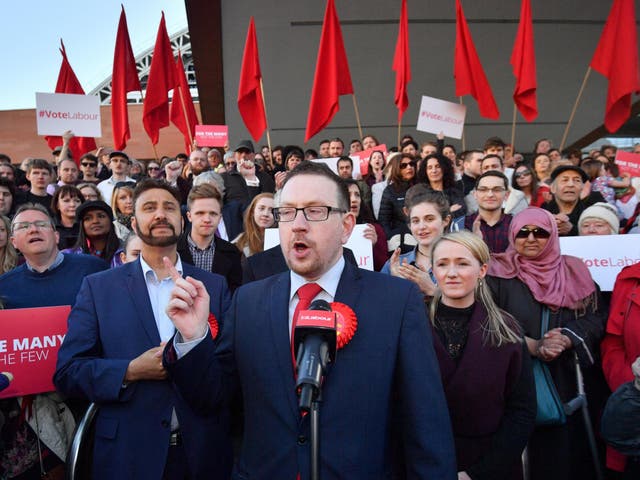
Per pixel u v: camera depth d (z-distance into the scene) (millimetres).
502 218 3811
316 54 11633
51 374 2439
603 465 2701
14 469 2357
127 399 2092
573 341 2463
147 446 2059
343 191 1608
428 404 1475
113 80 7660
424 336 1556
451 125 6863
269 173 7676
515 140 12875
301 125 12570
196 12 9133
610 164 6988
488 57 11969
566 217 3955
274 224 3830
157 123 7652
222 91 12148
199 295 1615
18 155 19547
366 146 8500
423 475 1419
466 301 2316
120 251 3658
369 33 11711
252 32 7148
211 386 1582
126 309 2264
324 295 1611
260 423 1501
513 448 2070
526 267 2766
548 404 2352
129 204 4609
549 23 11664
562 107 12508
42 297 2740
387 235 4719
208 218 3592
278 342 1540
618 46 6609
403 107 7273
